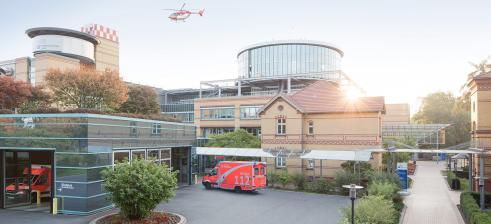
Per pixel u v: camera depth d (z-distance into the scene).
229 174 33.12
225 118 66.62
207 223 21.56
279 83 74.69
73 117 24.20
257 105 63.62
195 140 39.28
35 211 24.78
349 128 37.03
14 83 36.00
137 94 51.75
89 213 23.80
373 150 32.56
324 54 101.88
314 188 33.34
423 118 82.06
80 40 76.12
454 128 72.81
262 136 40.84
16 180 26.91
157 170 21.56
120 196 20.34
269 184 36.06
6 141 25.38
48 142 24.59
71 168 24.08
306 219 22.55
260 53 102.50
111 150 26.22
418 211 25.08
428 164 67.62
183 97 89.94
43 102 39.25
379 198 18.53
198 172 46.09
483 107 29.14
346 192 31.67
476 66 56.84
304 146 38.94
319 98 40.94
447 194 32.75
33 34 74.06
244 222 21.83
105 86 41.56
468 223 20.77
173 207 26.03
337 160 35.78
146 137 30.75
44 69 60.69
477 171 29.61
